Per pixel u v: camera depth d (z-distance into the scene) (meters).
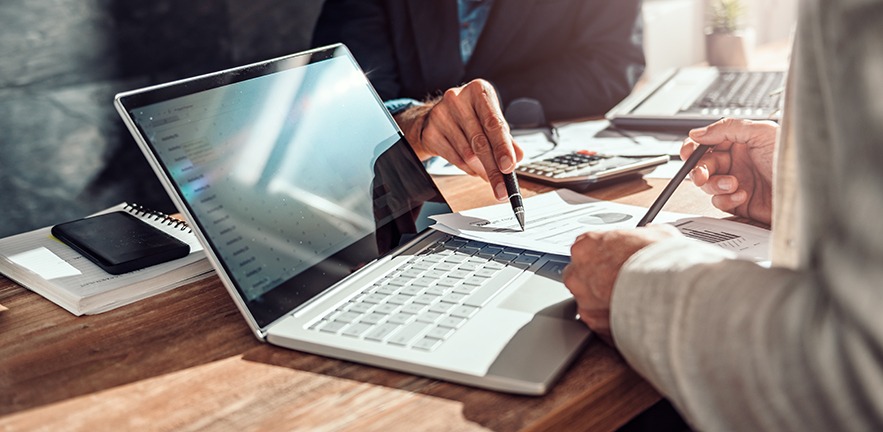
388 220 0.89
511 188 0.96
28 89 2.04
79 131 2.15
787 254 0.66
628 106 1.58
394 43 1.84
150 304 0.80
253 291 0.71
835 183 0.50
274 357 0.68
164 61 2.25
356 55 1.84
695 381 0.54
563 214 0.98
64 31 2.07
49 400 0.62
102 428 0.58
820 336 0.48
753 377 0.51
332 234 0.81
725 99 1.58
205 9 2.29
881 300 0.45
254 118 0.82
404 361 0.63
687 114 1.46
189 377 0.65
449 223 0.93
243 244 0.73
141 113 0.72
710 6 2.54
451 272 0.80
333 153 0.88
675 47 2.53
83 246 0.88
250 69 0.84
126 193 2.28
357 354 0.65
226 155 0.77
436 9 1.82
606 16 1.80
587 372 0.63
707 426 0.54
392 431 0.56
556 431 0.58
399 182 0.94
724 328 0.53
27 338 0.73
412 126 1.20
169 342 0.71
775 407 0.50
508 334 0.66
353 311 0.73
